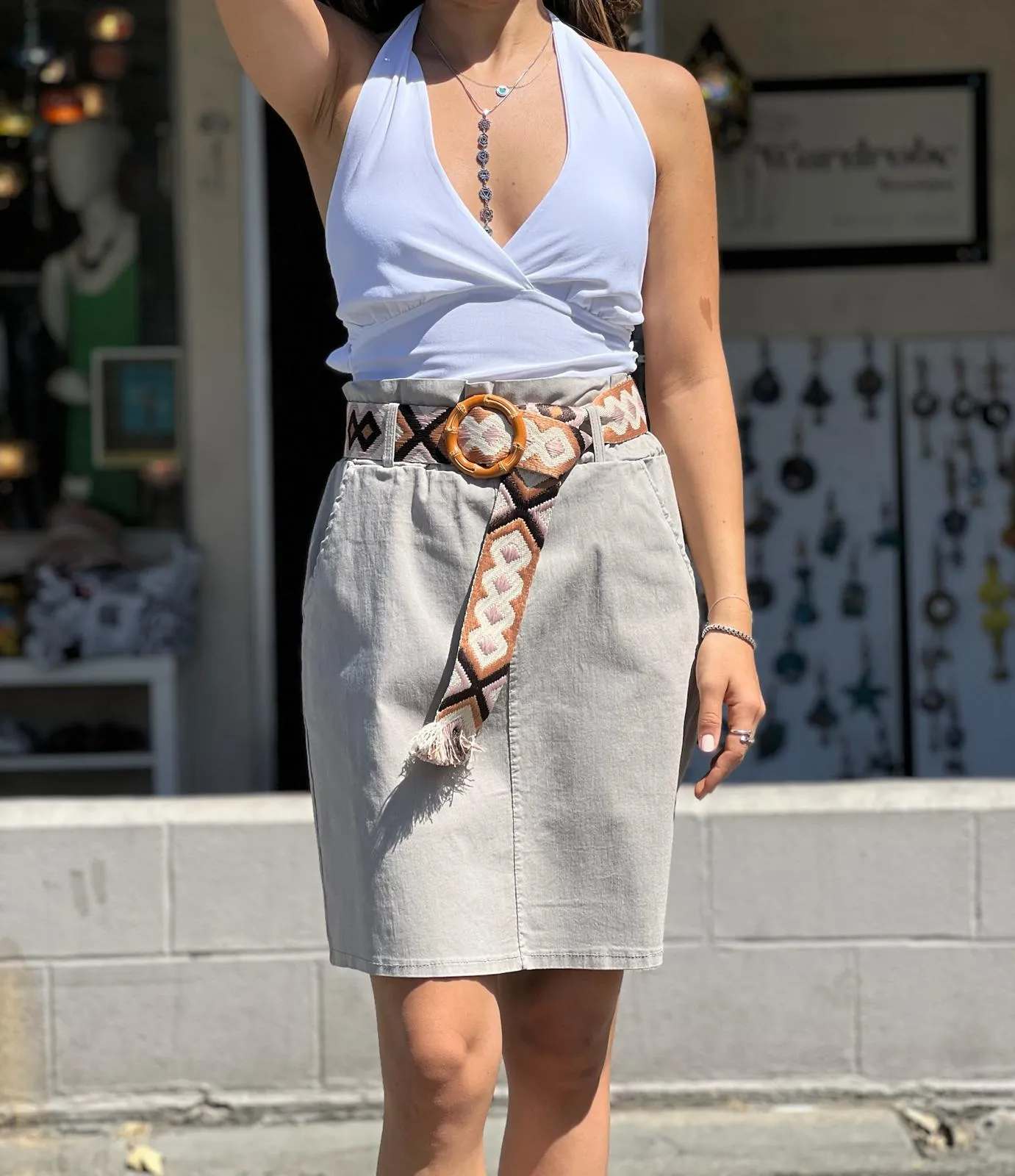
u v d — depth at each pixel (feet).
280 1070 10.77
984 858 10.77
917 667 17.34
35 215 16.29
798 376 17.39
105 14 16.11
